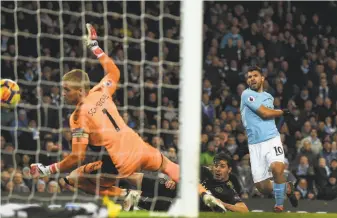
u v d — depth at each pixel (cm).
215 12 2917
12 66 2369
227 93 2631
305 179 2333
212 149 2200
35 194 1806
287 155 2448
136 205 1310
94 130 1280
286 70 2853
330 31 3105
